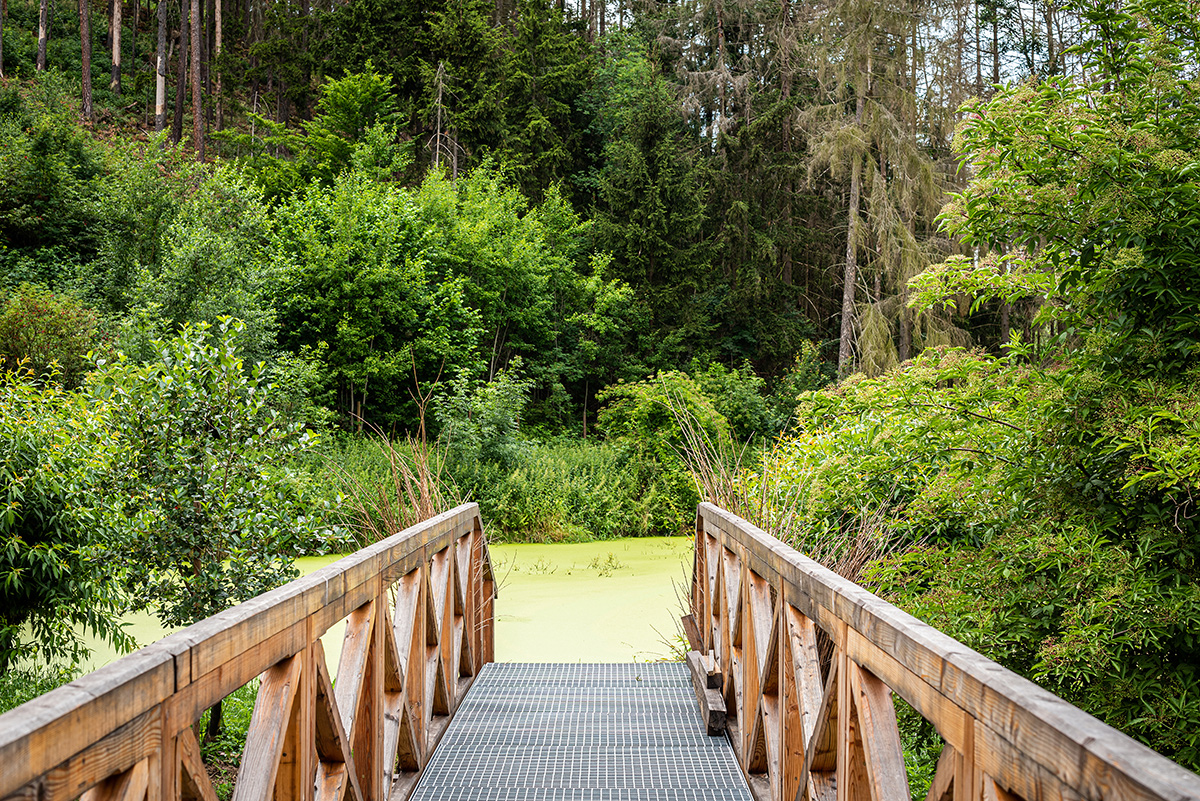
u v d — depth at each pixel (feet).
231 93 89.15
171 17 99.30
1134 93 9.98
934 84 64.49
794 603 7.66
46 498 15.89
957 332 55.83
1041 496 11.18
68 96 65.98
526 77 76.48
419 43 75.15
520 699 14.19
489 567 18.38
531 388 65.05
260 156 69.72
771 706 8.91
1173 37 10.21
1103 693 9.89
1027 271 11.64
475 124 72.08
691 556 37.73
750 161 73.82
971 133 10.43
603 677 15.94
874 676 5.64
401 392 56.95
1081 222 9.77
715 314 73.26
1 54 81.71
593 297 68.18
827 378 66.54
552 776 10.14
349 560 7.57
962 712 4.06
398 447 43.45
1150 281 9.59
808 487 14.30
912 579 12.51
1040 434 10.58
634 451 52.65
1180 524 9.88
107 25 98.78
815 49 63.46
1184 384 9.75
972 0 68.23
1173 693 9.52
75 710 3.31
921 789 12.38
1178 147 9.56
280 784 5.97
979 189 10.52
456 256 60.44
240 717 15.34
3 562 15.57
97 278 48.70
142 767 3.89
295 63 83.82
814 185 76.95
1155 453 8.73
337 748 6.95
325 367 52.54
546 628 23.84
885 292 68.03
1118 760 2.73
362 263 53.42
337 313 53.98
